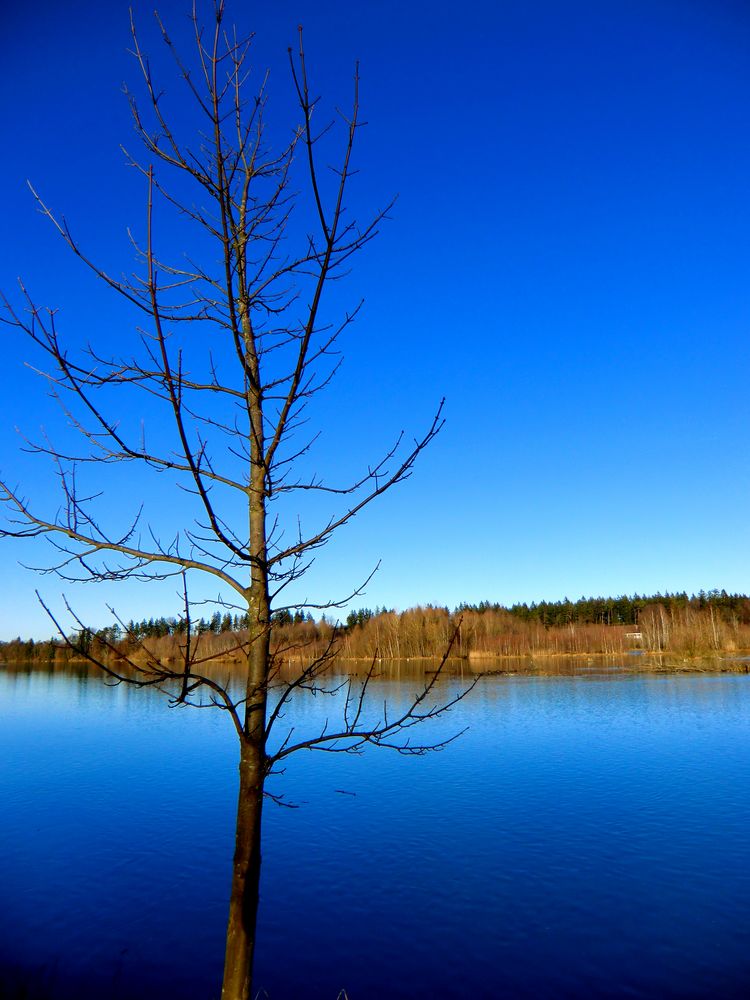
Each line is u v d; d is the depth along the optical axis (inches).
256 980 488.7
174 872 700.7
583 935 552.4
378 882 667.4
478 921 578.9
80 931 565.0
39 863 722.8
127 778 1136.8
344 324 198.7
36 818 892.6
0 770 1206.3
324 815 904.3
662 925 566.9
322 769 1207.6
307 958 518.9
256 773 183.5
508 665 3705.7
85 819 888.3
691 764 1158.3
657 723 1606.8
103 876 689.0
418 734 1503.4
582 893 631.8
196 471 162.4
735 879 655.1
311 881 672.4
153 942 548.1
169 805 958.4
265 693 189.8
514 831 815.7
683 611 5575.8
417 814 900.6
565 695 2213.3
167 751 1406.3
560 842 772.6
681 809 888.3
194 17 174.6
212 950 537.6
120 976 491.8
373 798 991.0
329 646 202.4
